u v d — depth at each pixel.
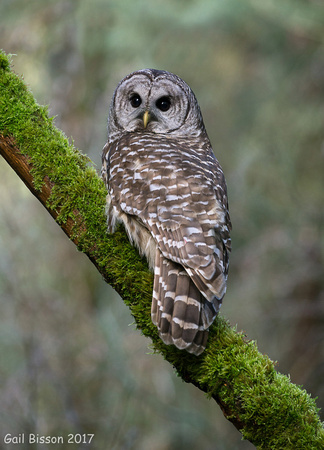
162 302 5.12
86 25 14.67
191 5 14.87
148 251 5.55
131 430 12.30
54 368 13.05
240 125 16.78
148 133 6.77
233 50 16.53
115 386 13.14
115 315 14.13
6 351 13.14
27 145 5.77
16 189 14.20
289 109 16.38
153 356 13.73
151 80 6.89
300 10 14.62
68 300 13.85
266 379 5.06
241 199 16.06
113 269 5.61
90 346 13.38
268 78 16.58
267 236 15.84
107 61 14.98
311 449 4.92
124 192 5.61
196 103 7.20
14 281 13.59
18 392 12.41
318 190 16.14
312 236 16.00
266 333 16.11
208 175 5.74
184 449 13.52
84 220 5.70
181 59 16.59
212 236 5.30
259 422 4.99
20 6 14.29
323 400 15.20
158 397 13.45
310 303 15.82
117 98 7.04
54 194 5.73
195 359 5.19
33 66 14.32
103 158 6.89
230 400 5.09
